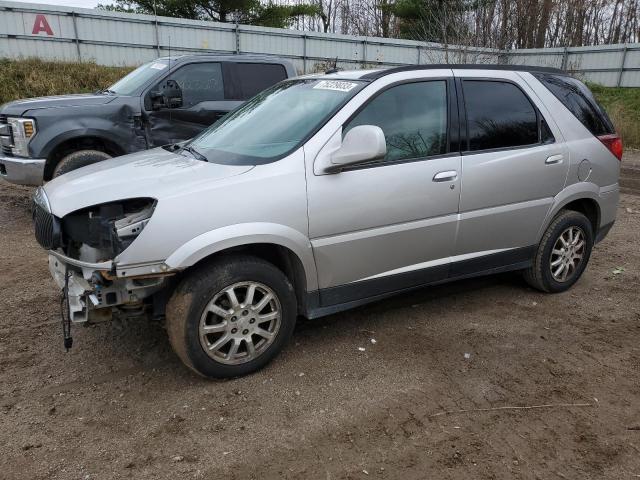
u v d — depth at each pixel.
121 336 4.11
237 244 3.29
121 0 25.89
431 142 4.04
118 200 3.22
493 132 4.34
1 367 3.67
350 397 3.38
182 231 3.14
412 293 5.03
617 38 35.66
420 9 28.83
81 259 3.39
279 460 2.83
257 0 27.20
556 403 3.36
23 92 16.81
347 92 3.86
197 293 3.28
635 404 3.36
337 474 2.73
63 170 7.21
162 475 2.71
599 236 5.25
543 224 4.71
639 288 5.29
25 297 4.82
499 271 4.64
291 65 8.80
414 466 2.80
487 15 22.73
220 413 3.20
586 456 2.89
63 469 2.75
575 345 4.10
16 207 8.12
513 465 2.81
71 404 3.29
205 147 4.11
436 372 3.68
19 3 19.36
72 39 20.47
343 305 3.88
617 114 20.97
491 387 3.52
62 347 3.95
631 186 11.12
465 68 4.32
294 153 3.54
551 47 30.81
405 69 4.04
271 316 3.56
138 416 3.17
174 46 22.22
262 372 3.63
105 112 7.35
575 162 4.76
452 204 4.09
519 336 4.22
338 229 3.63
